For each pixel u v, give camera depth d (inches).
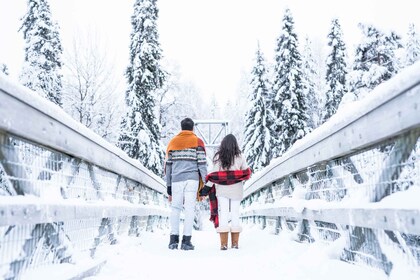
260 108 1222.9
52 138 96.6
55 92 958.4
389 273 95.2
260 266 141.1
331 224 137.3
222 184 221.0
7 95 74.7
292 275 120.9
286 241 183.0
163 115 1320.1
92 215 128.6
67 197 116.0
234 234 219.3
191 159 230.8
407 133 81.8
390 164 90.3
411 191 81.1
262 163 1195.9
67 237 115.0
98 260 130.3
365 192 104.3
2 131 77.8
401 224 79.0
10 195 84.0
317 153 138.4
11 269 81.3
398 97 78.1
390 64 839.1
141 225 264.7
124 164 192.9
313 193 155.9
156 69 1020.5
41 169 98.6
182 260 163.9
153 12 1035.9
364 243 108.3
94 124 909.2
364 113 94.1
